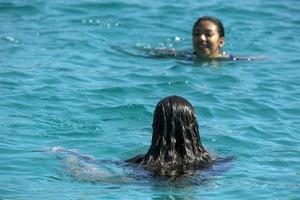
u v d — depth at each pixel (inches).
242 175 924.0
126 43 1581.0
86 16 1727.4
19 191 870.4
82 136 1069.1
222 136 1075.9
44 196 856.3
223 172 927.0
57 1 1815.9
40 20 1686.8
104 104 1200.2
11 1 1791.3
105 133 1085.1
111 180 900.6
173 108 928.9
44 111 1158.3
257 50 1569.9
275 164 974.4
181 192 868.6
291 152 1023.6
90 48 1518.2
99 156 996.6
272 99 1254.3
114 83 1302.9
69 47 1512.1
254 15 1786.4
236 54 1544.0
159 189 875.4
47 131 1081.4
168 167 917.8
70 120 1128.8
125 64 1432.1
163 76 1355.8
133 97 1242.6
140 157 951.6
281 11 1820.9
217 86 1320.1
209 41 1492.4
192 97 1254.9
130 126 1120.8
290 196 868.6
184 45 1605.6
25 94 1219.9
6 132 1064.2
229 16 1775.3
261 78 1375.5
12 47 1491.1
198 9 1814.7
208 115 1173.1
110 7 1793.8
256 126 1125.7
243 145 1048.2
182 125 929.5
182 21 1736.0
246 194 870.4
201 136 1074.1
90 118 1143.0
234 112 1189.7
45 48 1498.5
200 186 885.8
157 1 1860.2
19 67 1363.2
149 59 1475.1
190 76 1366.9
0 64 1376.7
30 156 976.3
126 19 1724.9
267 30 1695.4
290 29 1706.4
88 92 1248.8
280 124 1141.1
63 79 1309.1
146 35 1640.0
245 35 1659.7
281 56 1528.1
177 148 931.3
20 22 1667.1
